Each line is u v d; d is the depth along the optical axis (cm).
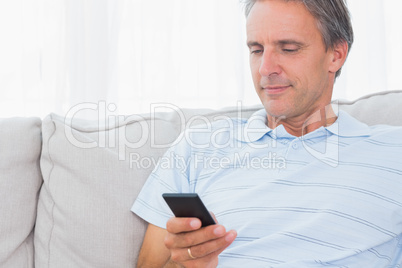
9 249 121
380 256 116
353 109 142
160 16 226
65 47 227
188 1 227
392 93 144
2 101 229
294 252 115
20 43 228
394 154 121
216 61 228
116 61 229
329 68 129
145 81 228
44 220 125
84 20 227
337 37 126
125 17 229
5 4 226
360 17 224
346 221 115
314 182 120
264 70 124
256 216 120
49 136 127
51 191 124
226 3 226
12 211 123
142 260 122
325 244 114
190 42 228
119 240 122
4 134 127
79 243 121
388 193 117
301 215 117
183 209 96
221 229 96
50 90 229
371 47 224
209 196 127
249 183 125
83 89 227
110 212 122
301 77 124
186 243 100
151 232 122
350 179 118
